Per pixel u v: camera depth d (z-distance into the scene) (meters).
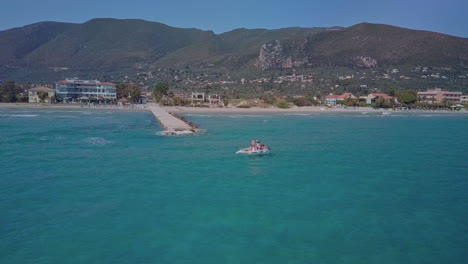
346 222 23.03
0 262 17.58
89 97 184.75
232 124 97.94
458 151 52.38
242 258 18.19
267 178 34.34
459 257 18.64
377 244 19.97
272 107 190.00
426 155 48.66
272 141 62.09
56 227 21.72
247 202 26.80
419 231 21.83
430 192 30.12
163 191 29.36
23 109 144.12
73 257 18.14
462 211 25.41
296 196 28.48
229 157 45.38
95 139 59.78
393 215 24.42
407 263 17.97
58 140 57.75
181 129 72.75
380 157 46.81
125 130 74.88
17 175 34.09
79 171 36.09
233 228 21.86
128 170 36.91
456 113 179.00
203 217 23.59
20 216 23.41
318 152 50.44
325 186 31.62
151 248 19.17
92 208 25.03
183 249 19.09
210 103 194.88
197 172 36.59
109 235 20.70
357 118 135.00
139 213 24.17
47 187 30.08
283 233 21.20
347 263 17.84
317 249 19.25
